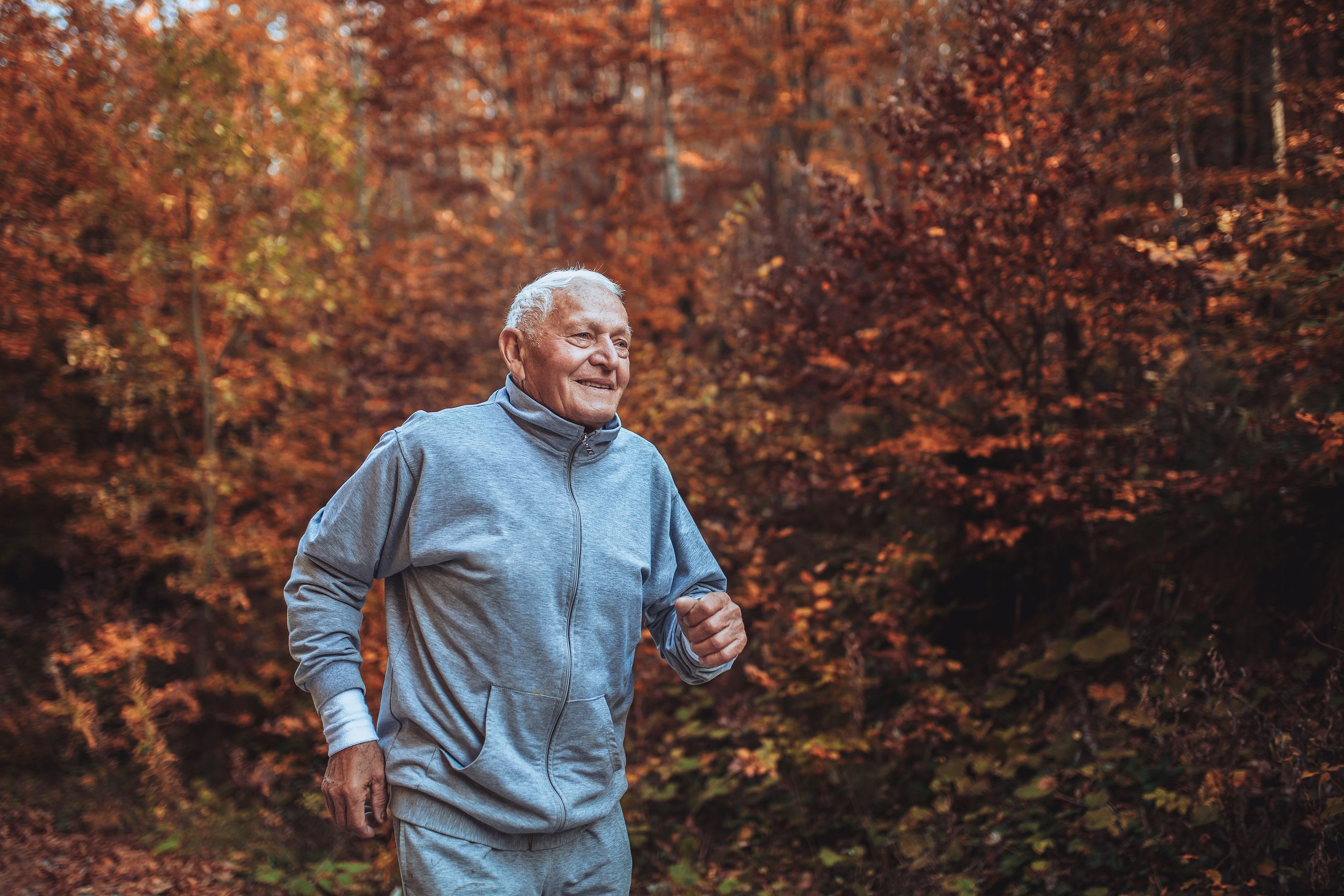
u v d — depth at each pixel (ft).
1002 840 10.65
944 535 15.57
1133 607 12.60
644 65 40.47
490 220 40.98
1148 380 14.76
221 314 22.30
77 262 22.21
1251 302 12.92
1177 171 15.66
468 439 4.80
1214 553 12.24
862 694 12.96
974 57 13.53
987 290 13.15
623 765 5.11
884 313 14.66
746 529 16.57
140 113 20.26
